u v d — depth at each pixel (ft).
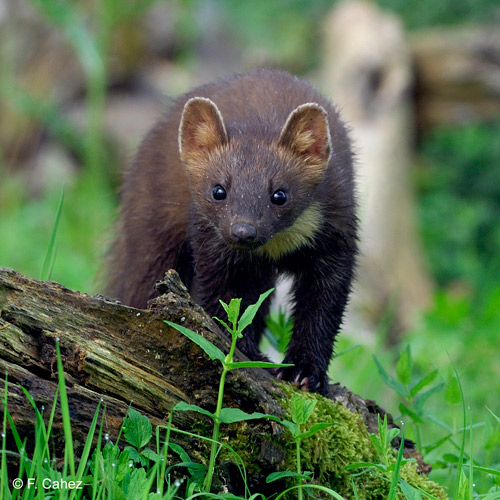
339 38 90.53
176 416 23.20
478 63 85.56
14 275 22.39
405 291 72.02
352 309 64.39
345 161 33.42
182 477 22.70
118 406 22.41
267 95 34.37
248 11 115.75
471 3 97.60
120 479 20.57
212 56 111.14
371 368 43.83
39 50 89.86
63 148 89.92
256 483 23.88
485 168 91.20
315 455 24.58
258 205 30.01
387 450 25.34
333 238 31.42
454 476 30.55
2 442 20.53
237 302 21.48
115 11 83.20
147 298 36.22
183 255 35.50
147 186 36.29
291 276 33.76
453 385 28.76
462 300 56.39
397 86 82.74
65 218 79.56
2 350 21.57
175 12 106.01
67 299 22.91
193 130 32.24
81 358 22.25
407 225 77.97
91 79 75.05
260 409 23.95
